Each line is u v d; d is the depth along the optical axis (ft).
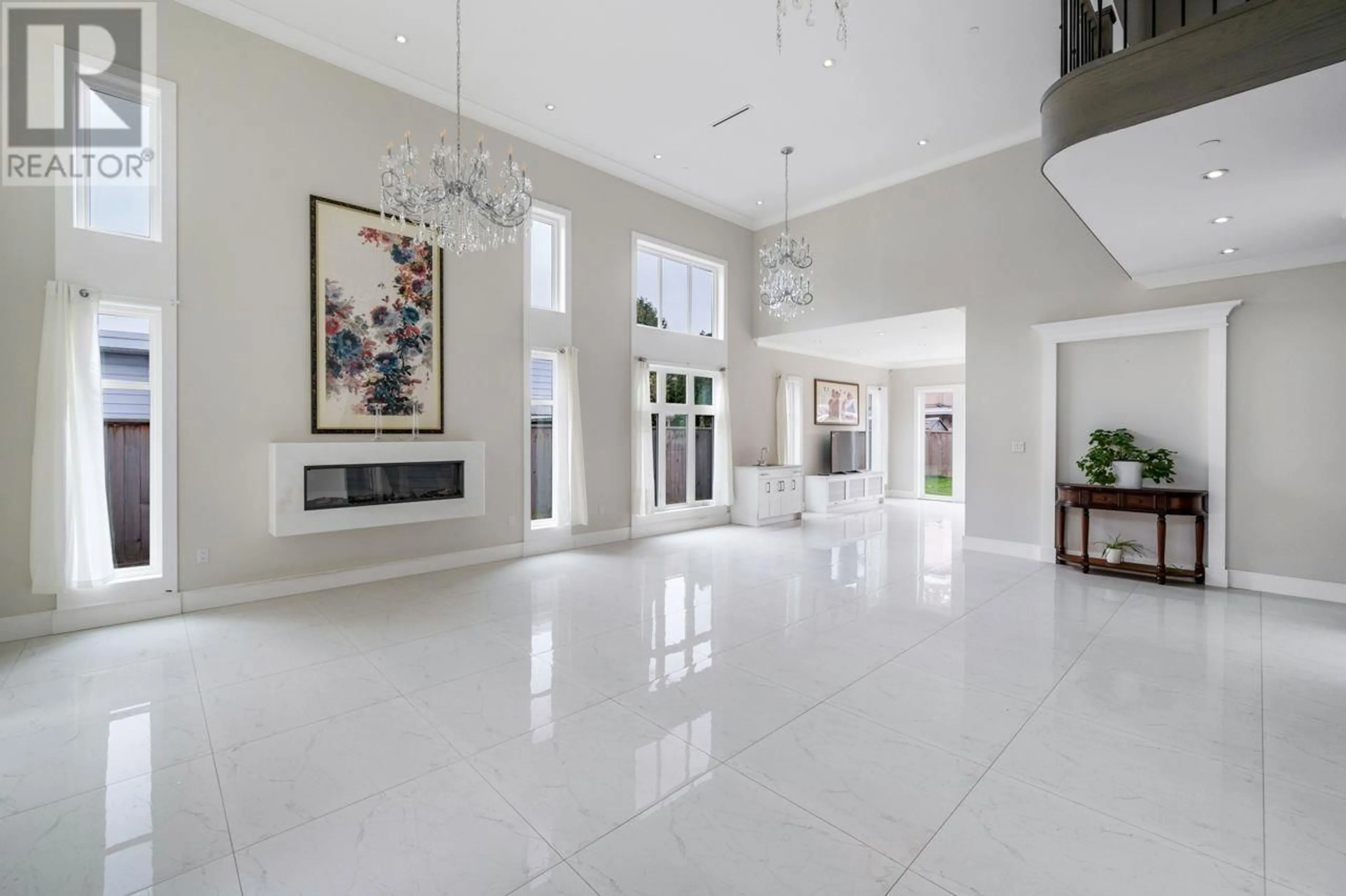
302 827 6.62
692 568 19.29
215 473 14.64
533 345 20.86
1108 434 18.34
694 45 15.92
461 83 17.85
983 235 21.57
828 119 19.76
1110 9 12.71
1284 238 14.55
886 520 30.27
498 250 19.86
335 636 12.77
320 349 16.15
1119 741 8.54
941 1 14.02
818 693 10.05
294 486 15.28
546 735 8.63
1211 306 16.79
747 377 29.84
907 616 14.26
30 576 12.50
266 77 15.31
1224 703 9.75
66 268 12.79
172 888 5.73
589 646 12.19
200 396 14.42
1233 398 16.85
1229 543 16.99
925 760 8.01
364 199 16.98
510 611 14.61
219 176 14.65
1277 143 10.05
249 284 15.07
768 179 24.41
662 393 25.86
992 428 21.45
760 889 5.73
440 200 13.24
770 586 17.03
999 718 9.21
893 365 39.11
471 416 19.26
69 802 7.04
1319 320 15.64
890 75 17.17
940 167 22.58
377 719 9.11
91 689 10.11
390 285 17.40
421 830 6.57
